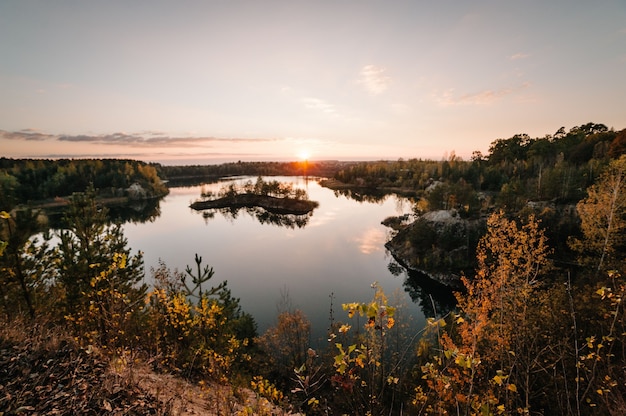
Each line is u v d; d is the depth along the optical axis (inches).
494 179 3922.2
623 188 836.0
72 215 520.1
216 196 5590.6
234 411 254.2
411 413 417.1
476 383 285.6
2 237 408.5
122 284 503.2
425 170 5954.7
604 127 4099.4
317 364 701.9
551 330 396.8
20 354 226.1
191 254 2522.1
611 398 244.7
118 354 280.2
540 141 4141.2
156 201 5428.2
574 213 1572.3
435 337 701.9
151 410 200.5
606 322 377.7
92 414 179.5
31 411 174.1
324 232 3009.4
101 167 5974.4
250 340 876.0
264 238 2940.5
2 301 427.5
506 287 431.8
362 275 1856.5
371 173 7081.7
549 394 321.4
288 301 1563.7
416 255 1867.6
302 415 289.0
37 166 5629.9
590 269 928.3
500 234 524.7
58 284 527.2
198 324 397.1
